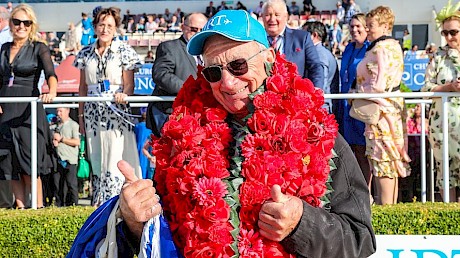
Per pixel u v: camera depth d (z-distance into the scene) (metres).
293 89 2.66
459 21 6.23
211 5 32.25
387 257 4.10
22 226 5.30
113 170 6.12
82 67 6.45
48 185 8.30
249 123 2.59
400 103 6.23
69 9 32.91
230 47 2.59
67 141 8.85
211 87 2.66
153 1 33.28
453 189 6.26
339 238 2.41
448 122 6.13
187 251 2.46
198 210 2.48
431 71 6.29
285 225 2.33
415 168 7.89
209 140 2.58
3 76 6.43
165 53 6.07
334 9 32.41
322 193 2.50
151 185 2.45
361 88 6.23
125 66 6.35
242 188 2.48
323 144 2.56
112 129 6.14
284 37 6.40
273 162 2.49
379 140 6.13
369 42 6.55
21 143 6.31
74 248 2.54
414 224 5.24
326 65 7.04
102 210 2.57
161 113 5.96
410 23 30.83
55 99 6.16
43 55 6.43
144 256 2.41
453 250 4.08
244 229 2.46
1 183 7.00
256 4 32.47
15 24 6.41
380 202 6.19
